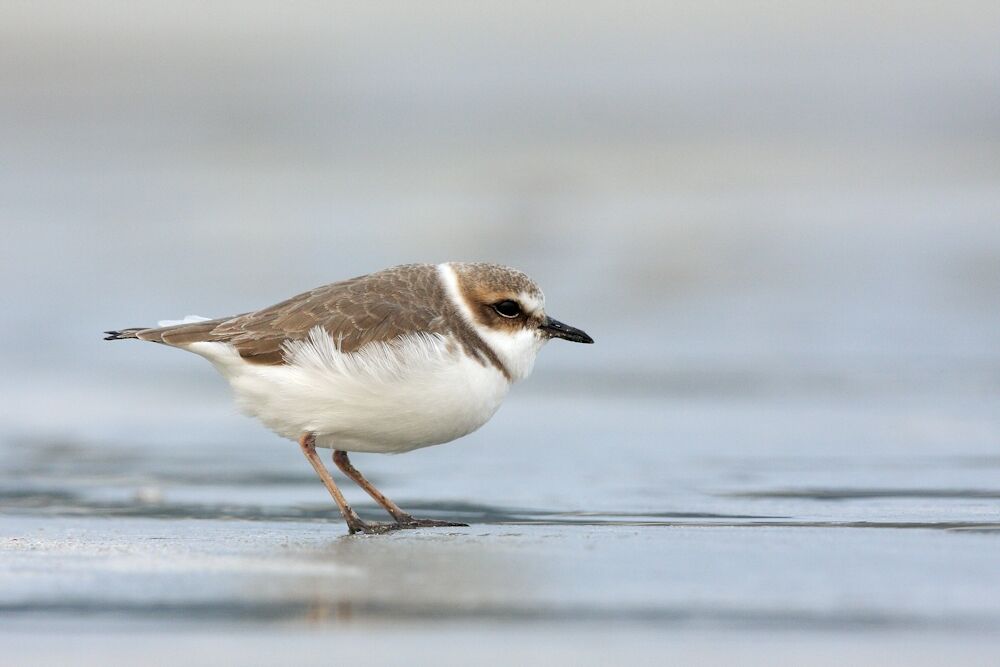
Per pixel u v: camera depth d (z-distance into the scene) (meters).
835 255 22.33
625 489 10.70
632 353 17.34
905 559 7.43
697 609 6.32
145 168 31.19
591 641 5.84
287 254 22.70
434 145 33.34
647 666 5.51
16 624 6.09
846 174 29.36
